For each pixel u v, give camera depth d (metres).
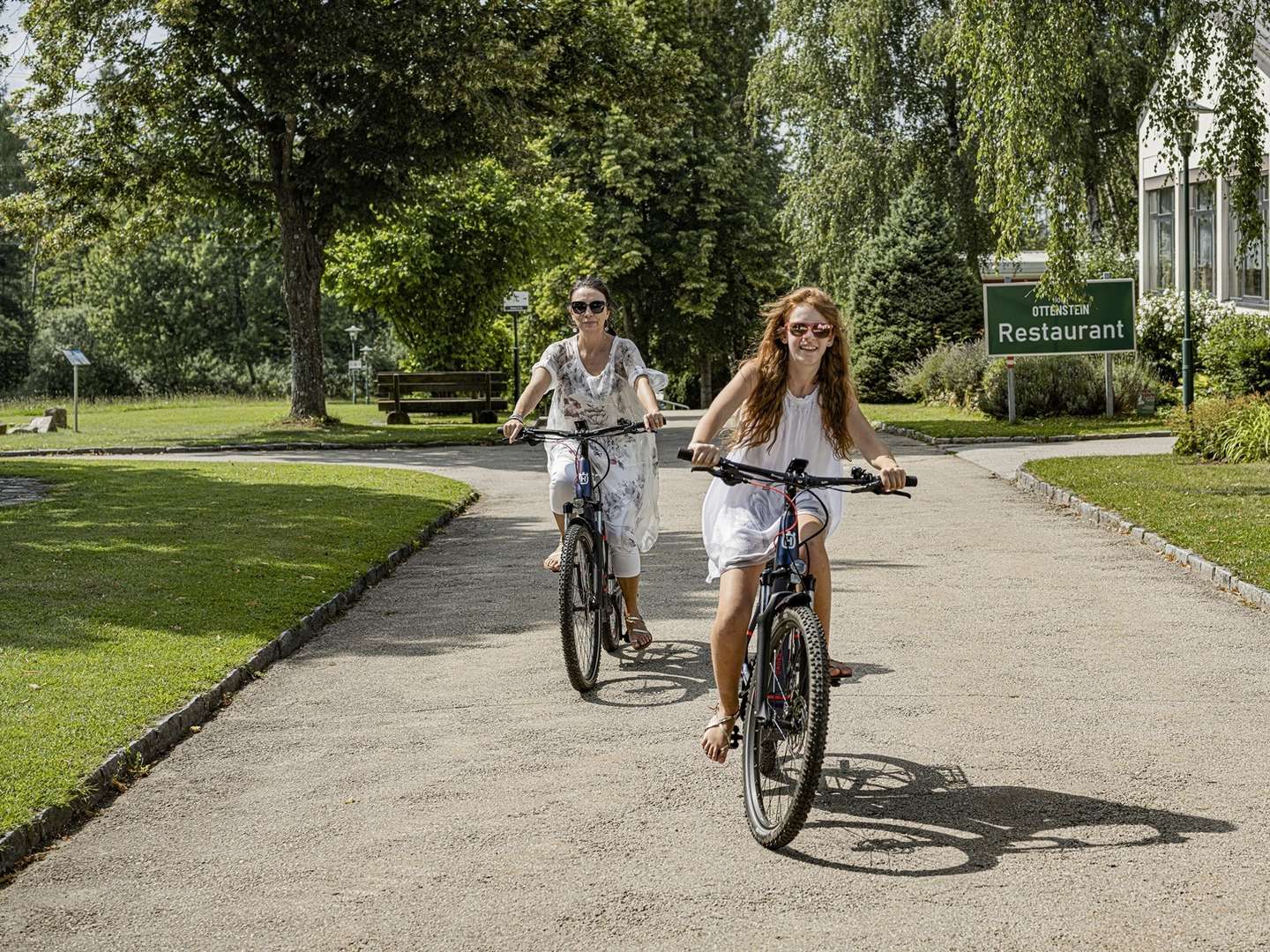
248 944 4.01
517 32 27.72
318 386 30.64
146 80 26.52
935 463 18.73
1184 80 18.38
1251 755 5.61
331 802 5.29
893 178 35.06
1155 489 13.88
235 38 25.42
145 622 8.26
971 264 36.22
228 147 27.61
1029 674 7.05
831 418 5.25
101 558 10.73
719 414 5.14
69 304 73.56
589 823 4.96
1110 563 10.44
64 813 5.05
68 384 65.62
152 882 4.51
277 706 6.79
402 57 26.03
